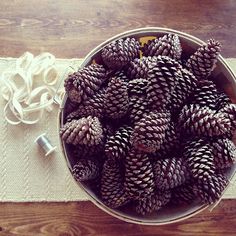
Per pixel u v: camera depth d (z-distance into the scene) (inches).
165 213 25.9
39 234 29.9
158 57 23.4
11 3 32.3
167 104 24.0
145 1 33.1
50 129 30.9
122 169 24.4
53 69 31.4
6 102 31.1
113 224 30.3
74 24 32.4
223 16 33.1
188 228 30.5
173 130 24.1
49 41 32.0
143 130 22.5
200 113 23.6
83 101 24.4
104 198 24.9
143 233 30.3
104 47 25.4
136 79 24.7
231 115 24.2
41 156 30.5
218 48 24.2
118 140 23.3
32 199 29.9
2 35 31.9
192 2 33.2
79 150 24.8
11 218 29.9
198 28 32.9
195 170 23.3
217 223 30.6
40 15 32.3
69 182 30.3
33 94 30.8
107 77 25.2
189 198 25.3
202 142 23.9
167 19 32.9
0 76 31.3
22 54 31.8
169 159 24.1
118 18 32.7
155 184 24.1
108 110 23.7
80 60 31.8
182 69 24.2
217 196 23.8
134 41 25.3
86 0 32.8
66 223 30.1
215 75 26.1
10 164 30.2
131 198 24.6
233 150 24.3
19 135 30.7
